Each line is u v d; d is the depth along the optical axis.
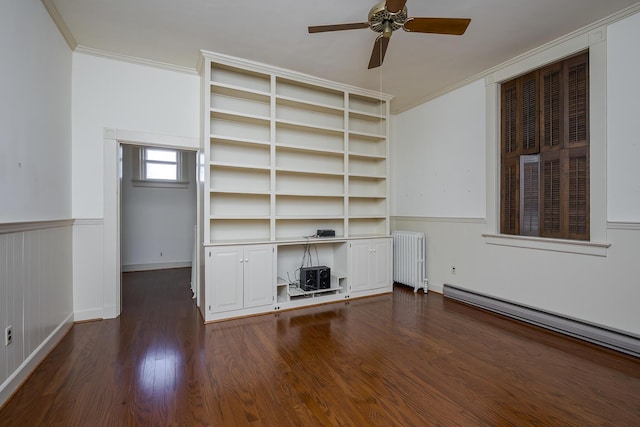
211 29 2.71
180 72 3.46
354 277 3.92
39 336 2.23
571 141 2.82
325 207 4.16
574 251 2.74
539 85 3.08
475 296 3.56
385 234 4.30
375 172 4.55
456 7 2.39
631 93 2.41
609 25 2.52
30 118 2.14
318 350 2.45
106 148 3.12
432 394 1.87
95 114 3.09
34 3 2.18
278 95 3.49
